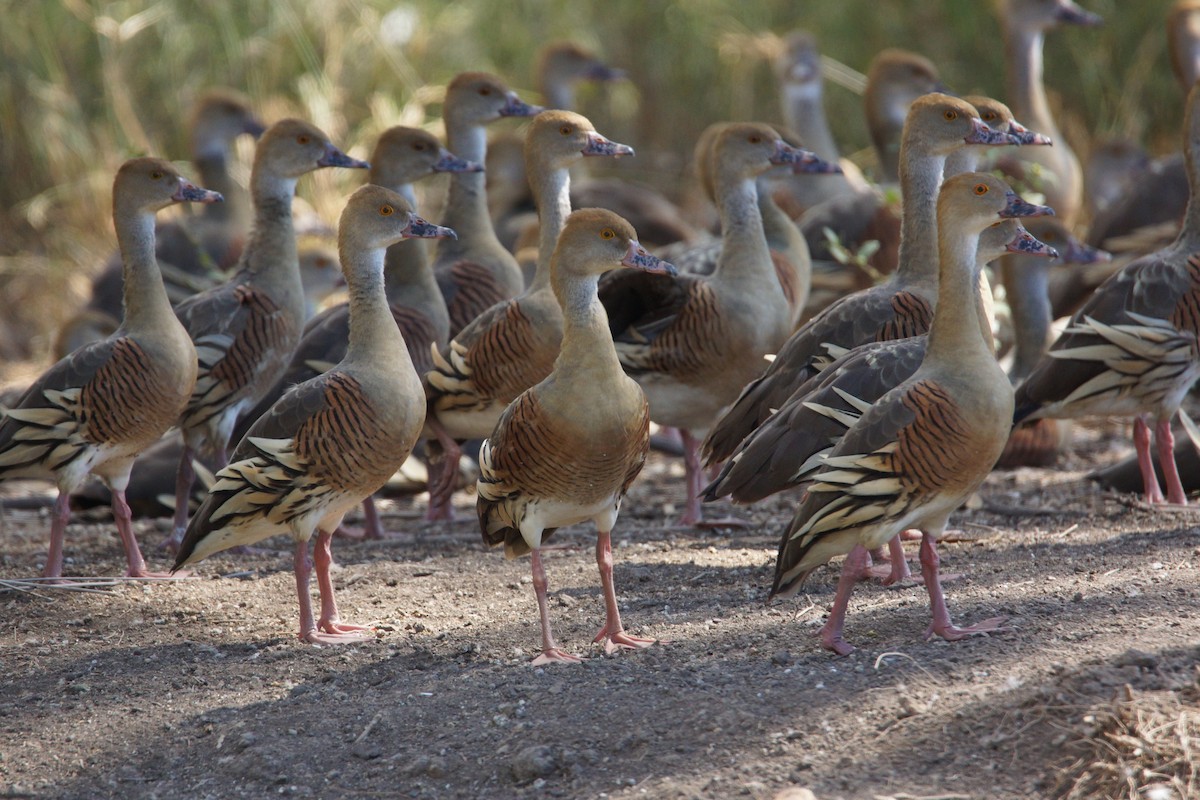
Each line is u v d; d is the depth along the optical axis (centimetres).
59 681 951
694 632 955
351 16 2569
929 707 767
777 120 2917
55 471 1166
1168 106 2678
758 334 1312
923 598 995
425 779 773
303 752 813
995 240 1067
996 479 1451
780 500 1455
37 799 793
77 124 2430
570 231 898
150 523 1443
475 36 2762
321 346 1400
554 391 893
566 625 1007
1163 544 1092
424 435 1431
